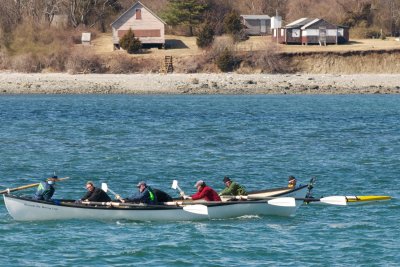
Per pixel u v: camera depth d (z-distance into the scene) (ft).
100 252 294.46
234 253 294.66
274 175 478.18
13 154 557.74
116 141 636.07
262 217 351.25
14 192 424.87
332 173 483.10
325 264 282.77
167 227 332.19
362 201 374.84
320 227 335.06
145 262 282.97
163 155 556.92
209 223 339.77
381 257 291.38
